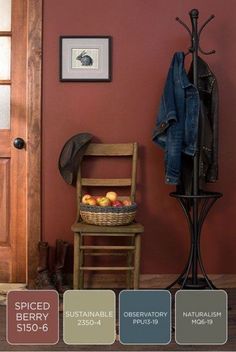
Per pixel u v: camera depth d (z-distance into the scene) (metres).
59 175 3.07
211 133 2.79
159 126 2.70
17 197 3.08
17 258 3.09
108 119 3.07
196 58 2.69
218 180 3.10
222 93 3.07
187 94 2.68
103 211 2.68
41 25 3.02
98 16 3.05
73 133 3.07
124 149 3.00
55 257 3.04
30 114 3.03
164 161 2.99
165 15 3.05
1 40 3.07
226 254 3.11
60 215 3.07
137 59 3.06
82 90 3.06
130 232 2.67
